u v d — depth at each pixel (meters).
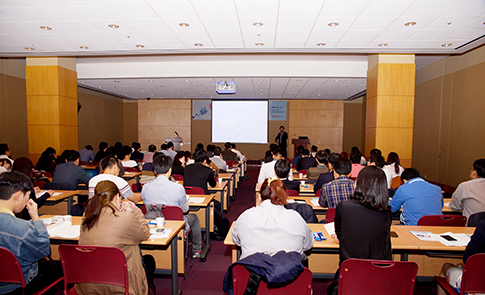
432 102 8.65
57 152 7.50
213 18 4.43
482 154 6.62
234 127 14.64
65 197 3.46
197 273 3.04
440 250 2.02
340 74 8.18
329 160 4.02
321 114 14.11
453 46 5.75
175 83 9.81
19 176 1.77
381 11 4.11
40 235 1.75
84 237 1.79
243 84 9.86
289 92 11.73
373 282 1.64
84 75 8.83
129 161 5.93
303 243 1.73
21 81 8.88
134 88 11.06
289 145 14.27
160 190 2.80
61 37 5.36
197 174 4.02
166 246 2.31
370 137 7.17
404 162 6.76
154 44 5.77
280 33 5.08
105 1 3.84
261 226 1.64
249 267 1.45
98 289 1.77
